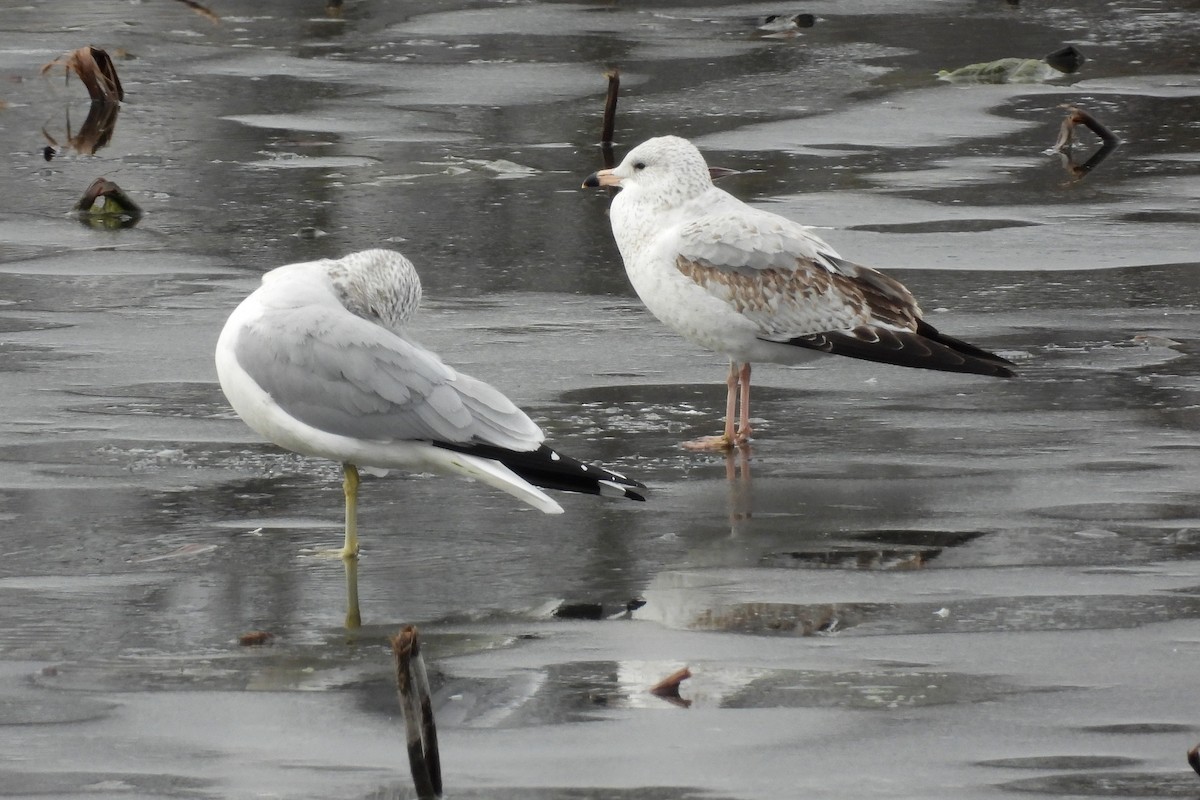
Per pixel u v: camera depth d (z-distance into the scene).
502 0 33.78
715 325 14.21
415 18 32.12
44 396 14.70
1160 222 20.61
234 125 25.06
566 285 18.27
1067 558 11.47
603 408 14.72
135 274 18.44
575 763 8.75
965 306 17.55
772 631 10.34
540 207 21.23
